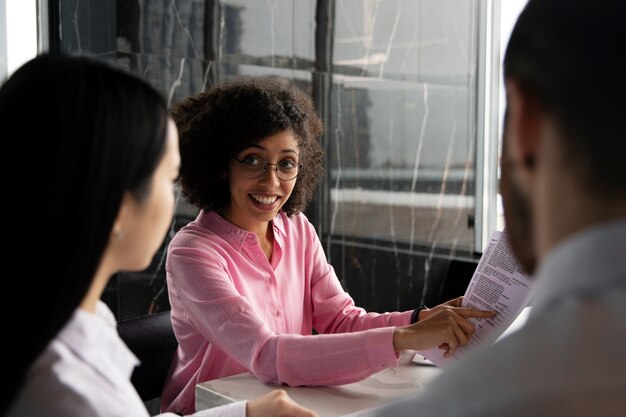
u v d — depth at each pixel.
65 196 0.62
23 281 0.61
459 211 3.56
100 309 0.81
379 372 1.40
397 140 3.25
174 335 1.65
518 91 0.37
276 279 1.62
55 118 0.62
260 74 2.73
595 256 0.32
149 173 0.68
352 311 1.71
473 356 0.34
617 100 0.32
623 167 0.32
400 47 3.21
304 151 1.66
